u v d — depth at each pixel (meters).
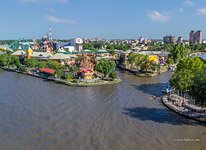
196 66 159.00
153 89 167.38
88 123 105.06
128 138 91.44
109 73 198.25
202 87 107.06
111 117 112.44
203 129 99.94
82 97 145.75
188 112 115.06
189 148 84.56
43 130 97.25
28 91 158.00
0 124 102.31
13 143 86.31
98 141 88.81
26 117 110.62
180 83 132.88
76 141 88.56
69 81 187.62
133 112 119.62
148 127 101.50
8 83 182.62
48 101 135.75
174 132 96.88
